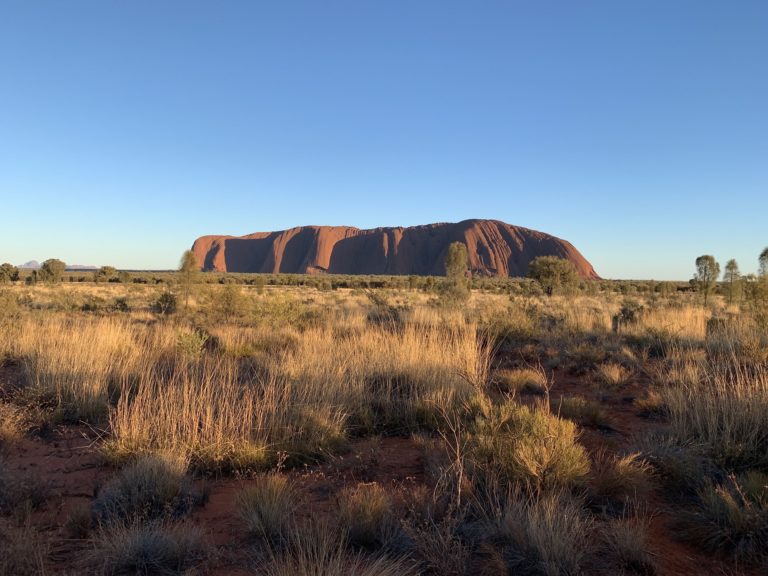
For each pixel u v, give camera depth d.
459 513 3.34
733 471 4.04
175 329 12.75
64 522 3.47
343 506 3.31
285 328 13.43
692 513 3.43
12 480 3.81
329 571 2.57
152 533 3.06
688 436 4.72
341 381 6.51
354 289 52.41
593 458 4.64
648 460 4.32
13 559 2.71
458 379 6.73
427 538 3.02
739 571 2.92
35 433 5.48
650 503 3.81
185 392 5.35
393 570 2.75
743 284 22.70
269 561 2.91
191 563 2.93
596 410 5.91
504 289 48.28
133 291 37.22
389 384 6.48
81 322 13.05
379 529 3.24
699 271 24.31
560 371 9.17
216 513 3.69
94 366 7.25
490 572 2.82
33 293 29.34
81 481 4.27
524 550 2.94
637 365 9.00
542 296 33.34
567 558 2.82
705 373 6.72
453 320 13.38
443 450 4.65
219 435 4.70
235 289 17.80
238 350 10.42
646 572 2.86
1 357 9.00
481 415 5.41
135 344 9.68
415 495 3.55
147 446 4.57
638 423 5.90
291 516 3.45
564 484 3.72
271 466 4.59
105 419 5.81
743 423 4.50
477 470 3.94
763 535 3.08
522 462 3.84
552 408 6.33
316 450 4.86
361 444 5.17
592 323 14.37
